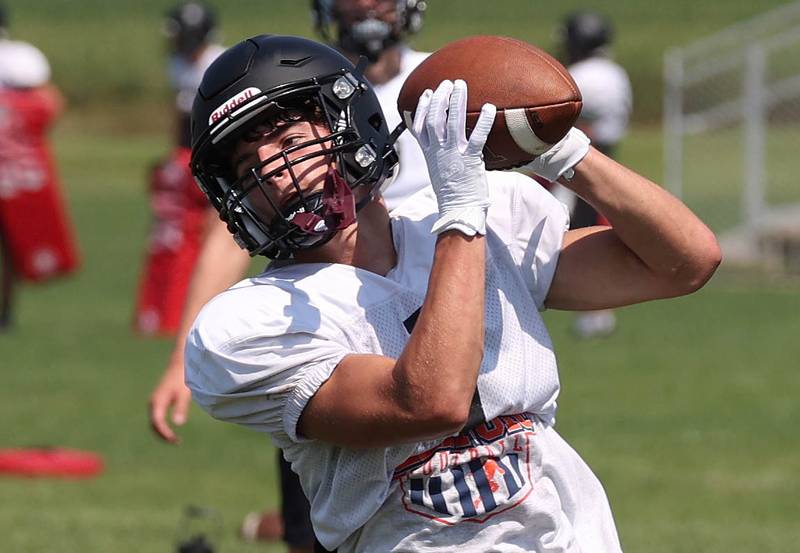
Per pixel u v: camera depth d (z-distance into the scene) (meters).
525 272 10.46
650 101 97.19
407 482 9.78
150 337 39.50
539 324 10.29
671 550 20.41
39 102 41.53
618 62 97.75
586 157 9.93
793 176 59.88
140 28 116.81
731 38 72.75
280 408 9.71
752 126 52.72
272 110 9.84
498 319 9.98
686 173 58.25
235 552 20.66
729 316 43.09
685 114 63.59
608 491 23.88
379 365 9.37
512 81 9.57
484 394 9.77
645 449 26.61
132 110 103.31
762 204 53.59
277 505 23.34
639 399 31.05
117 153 89.25
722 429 28.23
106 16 122.62
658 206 10.01
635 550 20.44
